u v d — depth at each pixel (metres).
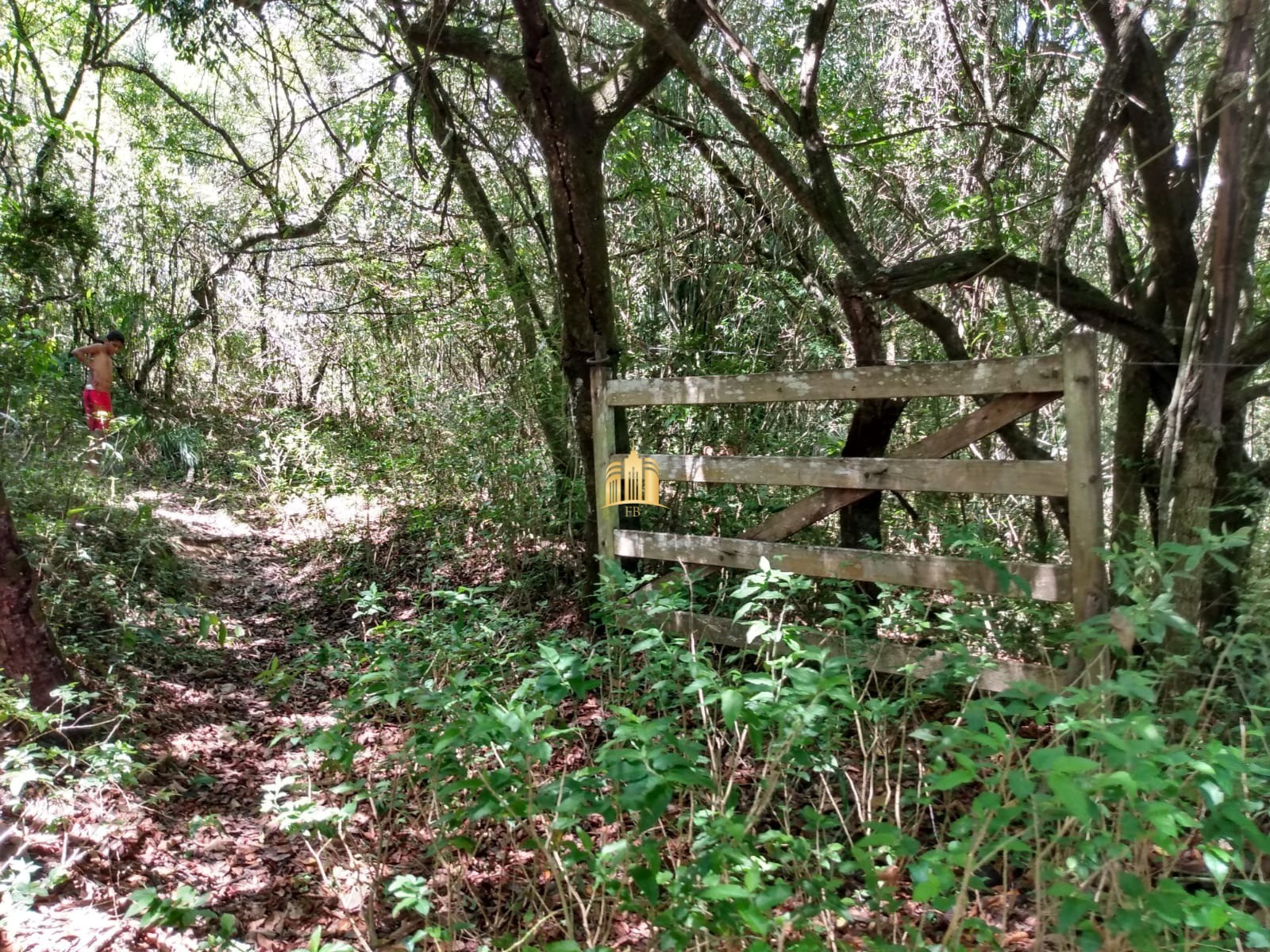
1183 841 2.69
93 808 3.64
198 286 12.11
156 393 12.28
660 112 7.13
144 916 2.47
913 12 6.96
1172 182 4.34
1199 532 2.98
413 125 6.71
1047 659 3.70
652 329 7.79
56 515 6.14
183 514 8.98
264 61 9.95
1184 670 3.30
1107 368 6.29
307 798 3.32
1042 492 3.72
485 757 3.45
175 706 5.02
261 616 7.02
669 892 2.21
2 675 3.99
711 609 5.32
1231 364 3.59
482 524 7.66
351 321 10.24
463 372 9.02
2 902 2.88
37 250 8.45
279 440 9.94
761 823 3.61
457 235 8.43
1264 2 3.44
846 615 3.81
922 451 4.15
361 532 8.60
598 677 4.40
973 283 6.61
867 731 4.13
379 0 6.61
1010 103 6.57
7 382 7.39
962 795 3.70
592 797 2.37
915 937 2.19
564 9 7.61
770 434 6.82
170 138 11.04
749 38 8.23
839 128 6.92
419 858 3.61
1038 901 2.15
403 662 4.11
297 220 9.88
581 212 5.41
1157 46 4.88
